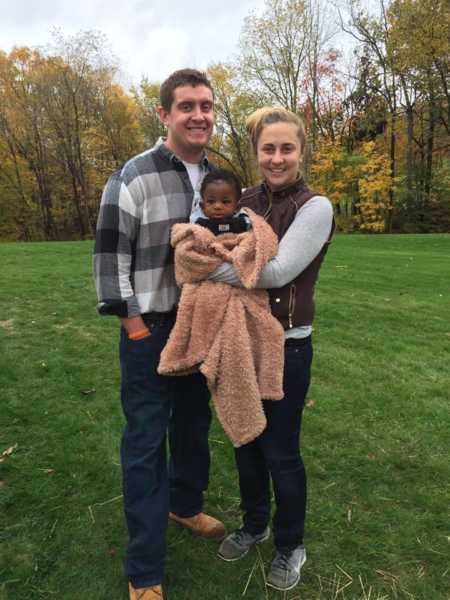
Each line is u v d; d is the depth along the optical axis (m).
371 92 27.73
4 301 7.10
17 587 2.12
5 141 30.23
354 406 3.87
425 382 4.40
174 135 2.03
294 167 1.95
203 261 1.86
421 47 22.48
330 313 6.79
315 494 2.78
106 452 3.16
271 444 2.06
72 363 4.68
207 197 1.93
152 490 2.05
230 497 2.78
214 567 2.26
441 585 2.16
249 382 1.88
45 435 3.36
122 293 2.00
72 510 2.60
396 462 3.10
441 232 27.73
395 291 8.38
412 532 2.48
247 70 26.97
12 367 4.54
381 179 24.98
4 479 2.85
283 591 2.12
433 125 27.06
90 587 2.13
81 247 14.24
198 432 2.35
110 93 30.47
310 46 26.70
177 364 1.95
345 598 2.09
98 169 31.78
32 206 32.38
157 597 2.02
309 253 1.88
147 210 2.01
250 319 1.91
